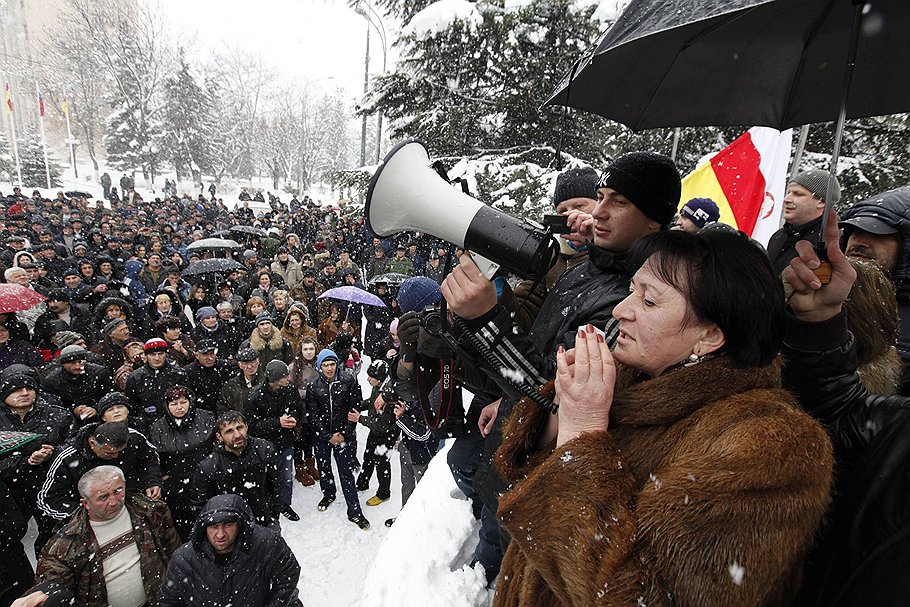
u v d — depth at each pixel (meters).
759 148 3.41
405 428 4.59
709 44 1.20
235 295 7.96
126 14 39.12
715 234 0.89
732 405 0.81
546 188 6.89
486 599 1.88
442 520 2.26
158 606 2.85
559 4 6.73
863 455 0.90
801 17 1.15
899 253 1.68
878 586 0.79
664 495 0.75
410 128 8.40
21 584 3.43
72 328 6.32
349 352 7.70
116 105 42.22
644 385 0.90
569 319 1.36
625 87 1.32
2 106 44.84
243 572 2.89
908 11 1.02
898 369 1.37
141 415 4.53
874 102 1.22
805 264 1.01
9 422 3.91
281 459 4.95
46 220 15.72
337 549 4.71
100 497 3.03
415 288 2.49
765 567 0.70
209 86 43.38
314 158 46.31
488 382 1.47
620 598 0.72
